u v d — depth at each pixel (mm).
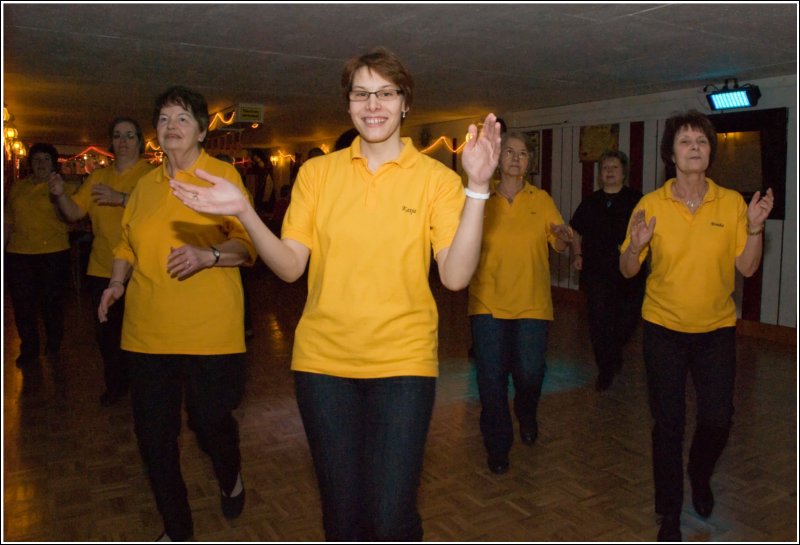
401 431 1875
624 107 8133
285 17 4426
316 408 1926
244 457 3662
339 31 4816
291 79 7051
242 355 2701
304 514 3027
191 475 3445
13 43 5289
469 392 4883
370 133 1929
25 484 3330
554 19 4430
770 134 6652
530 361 3586
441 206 1923
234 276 2672
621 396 4797
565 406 4570
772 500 3184
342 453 1903
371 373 1917
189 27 4754
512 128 9758
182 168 2648
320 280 1976
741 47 5281
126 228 2639
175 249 2338
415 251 1944
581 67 6168
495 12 4254
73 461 3611
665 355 2777
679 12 4242
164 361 2541
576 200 8875
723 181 7168
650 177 7895
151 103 9062
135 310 2531
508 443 3463
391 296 1921
